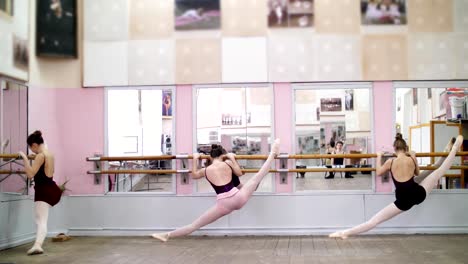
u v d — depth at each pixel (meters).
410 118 7.88
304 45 7.93
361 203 7.77
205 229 7.87
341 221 7.77
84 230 8.02
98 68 8.11
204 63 8.02
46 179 6.60
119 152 8.09
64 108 8.10
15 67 7.15
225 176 6.79
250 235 7.82
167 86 8.07
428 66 7.79
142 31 8.09
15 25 7.17
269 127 7.95
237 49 7.98
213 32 8.01
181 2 8.06
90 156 8.09
